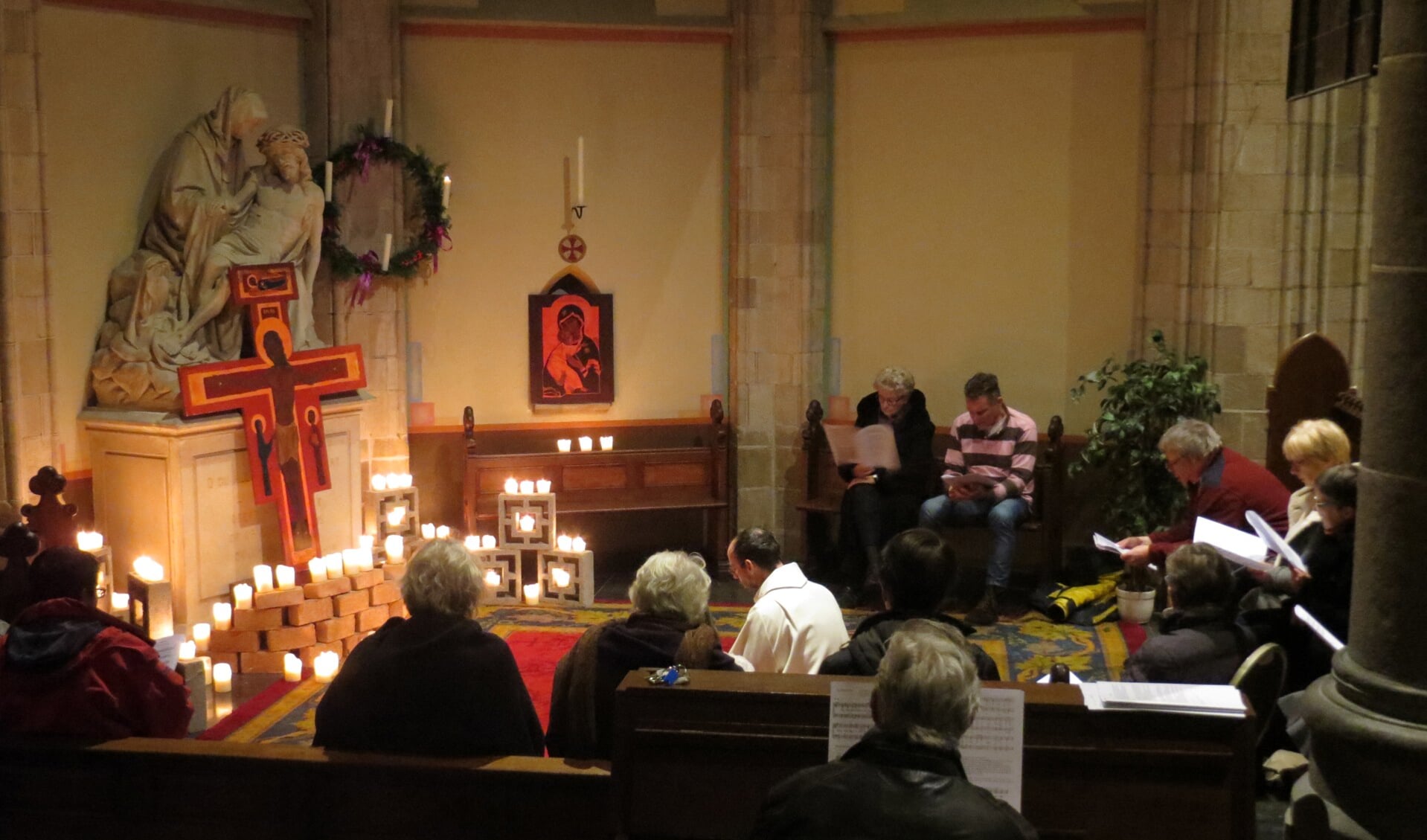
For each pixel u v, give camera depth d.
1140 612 7.54
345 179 8.32
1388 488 3.48
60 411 7.06
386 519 8.09
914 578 3.79
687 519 9.21
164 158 7.52
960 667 2.59
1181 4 7.88
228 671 6.38
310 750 3.76
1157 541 6.67
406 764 3.66
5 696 3.83
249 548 7.35
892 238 8.88
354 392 7.95
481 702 3.75
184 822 3.80
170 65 7.54
